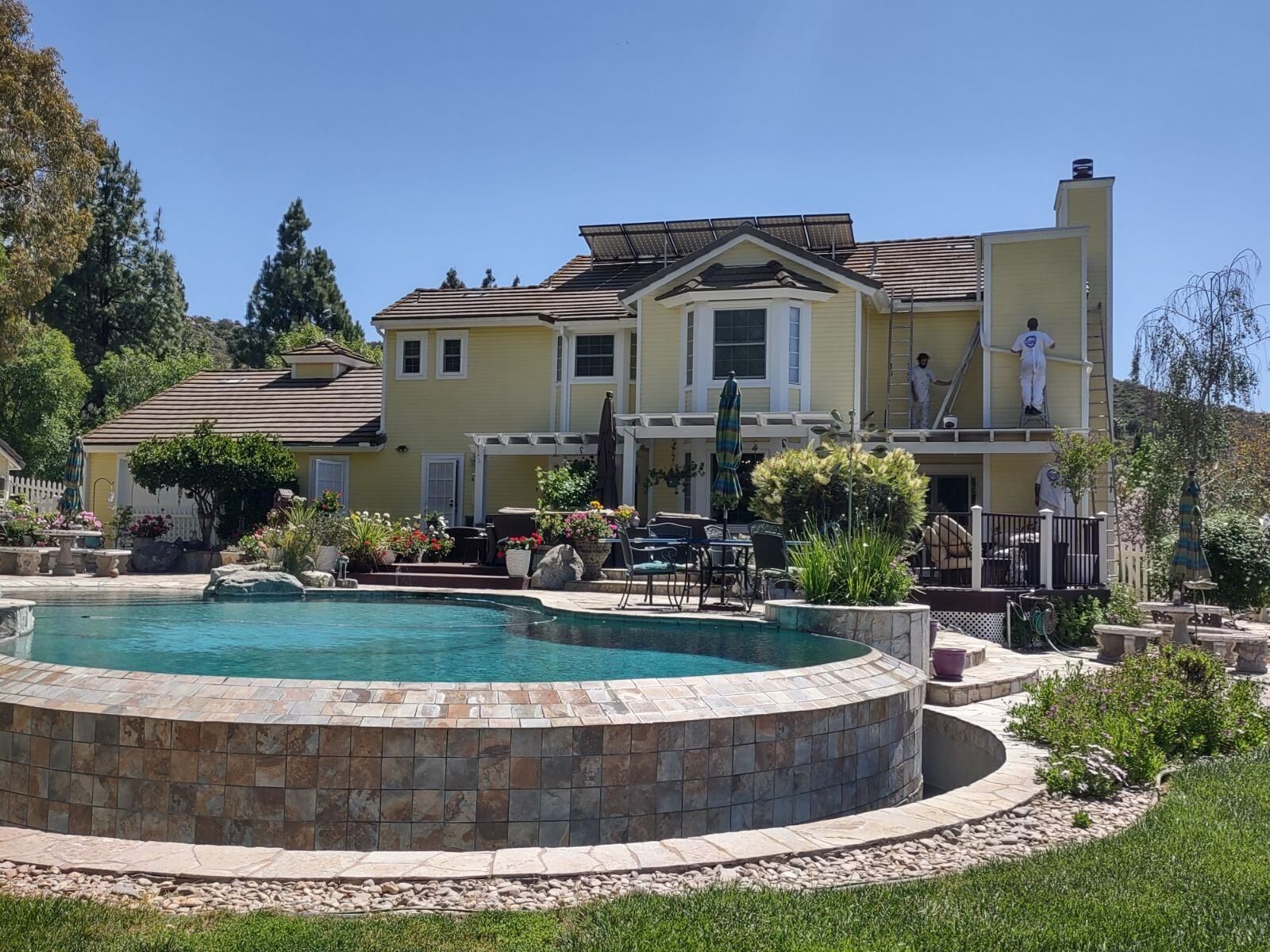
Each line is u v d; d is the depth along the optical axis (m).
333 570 18.91
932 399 23.28
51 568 21.41
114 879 4.64
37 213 26.59
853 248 26.20
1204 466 26.53
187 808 5.92
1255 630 17.69
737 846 5.17
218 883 4.60
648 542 14.10
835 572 11.62
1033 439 20.55
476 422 26.16
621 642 10.59
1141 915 4.35
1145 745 7.23
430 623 12.77
